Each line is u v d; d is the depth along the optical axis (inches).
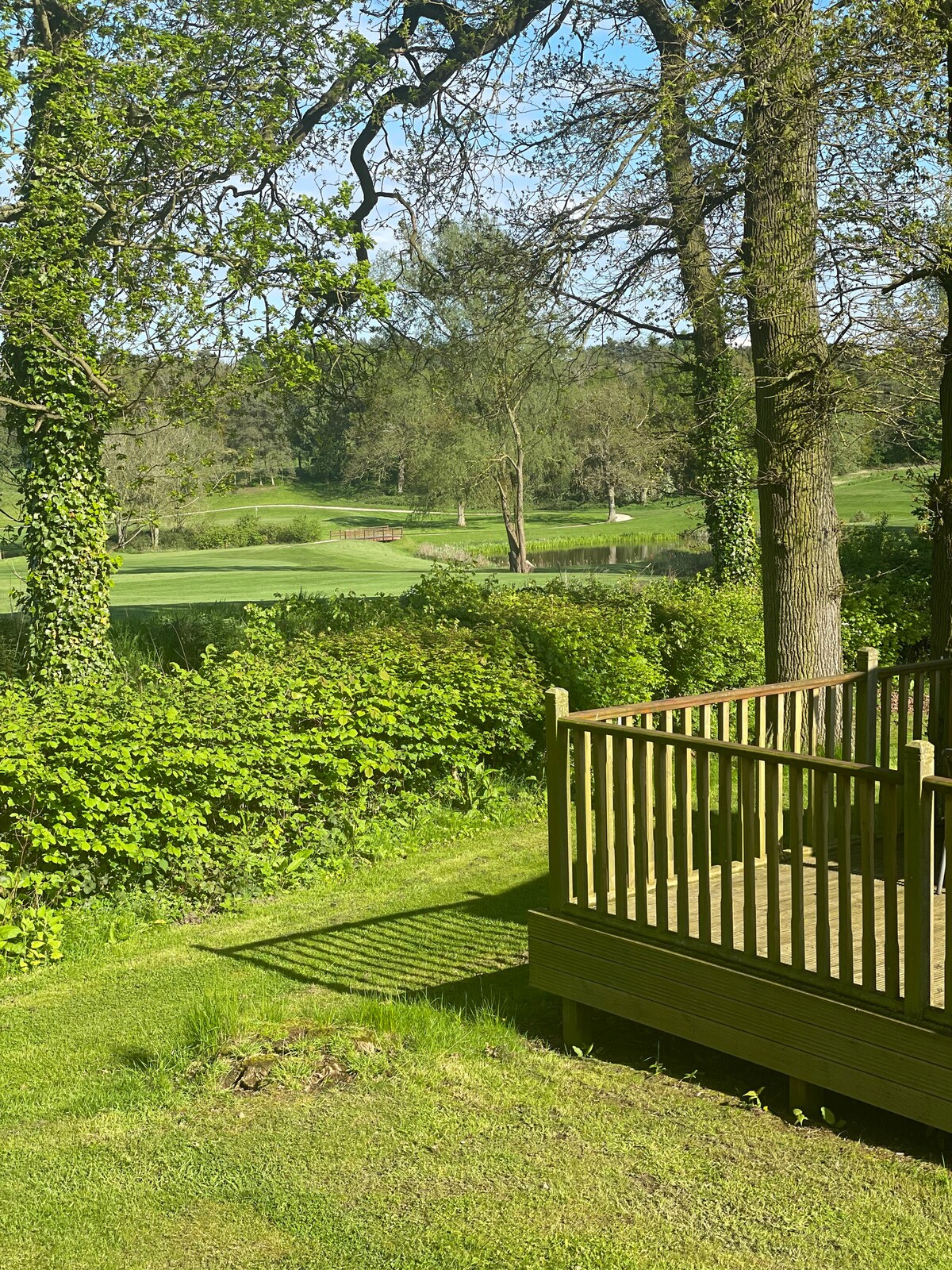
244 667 418.6
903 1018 169.5
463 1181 171.5
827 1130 187.0
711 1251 151.5
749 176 411.5
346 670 420.5
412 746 412.8
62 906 316.5
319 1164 177.8
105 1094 209.8
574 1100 200.8
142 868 333.1
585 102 521.7
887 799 170.1
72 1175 176.7
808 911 221.0
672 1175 172.7
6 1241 157.8
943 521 375.9
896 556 813.2
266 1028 229.1
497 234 551.8
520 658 488.7
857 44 346.0
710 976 195.2
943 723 287.9
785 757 183.2
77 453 609.9
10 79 532.7
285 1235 157.5
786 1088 205.8
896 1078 169.3
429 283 582.6
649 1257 149.9
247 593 1321.4
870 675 265.1
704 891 198.1
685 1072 213.9
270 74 620.4
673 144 445.7
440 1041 225.8
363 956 287.1
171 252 570.6
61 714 347.3
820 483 444.5
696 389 614.2
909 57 339.0
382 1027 231.9
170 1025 246.8
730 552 733.3
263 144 587.5
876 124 360.5
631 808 211.8
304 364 595.2
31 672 613.6
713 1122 191.6
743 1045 190.7
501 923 309.1
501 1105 198.8
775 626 450.0
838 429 445.1
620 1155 179.5
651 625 592.7
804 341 414.3
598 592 692.7
